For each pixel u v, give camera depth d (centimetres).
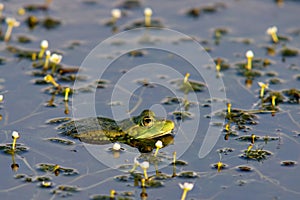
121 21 4150
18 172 2597
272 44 3881
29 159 2697
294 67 3603
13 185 2505
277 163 2691
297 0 4412
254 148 2809
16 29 4006
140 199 2430
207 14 4281
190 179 2573
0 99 3038
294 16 4228
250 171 2630
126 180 2564
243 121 3052
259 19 4200
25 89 3325
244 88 3381
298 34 3994
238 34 4009
